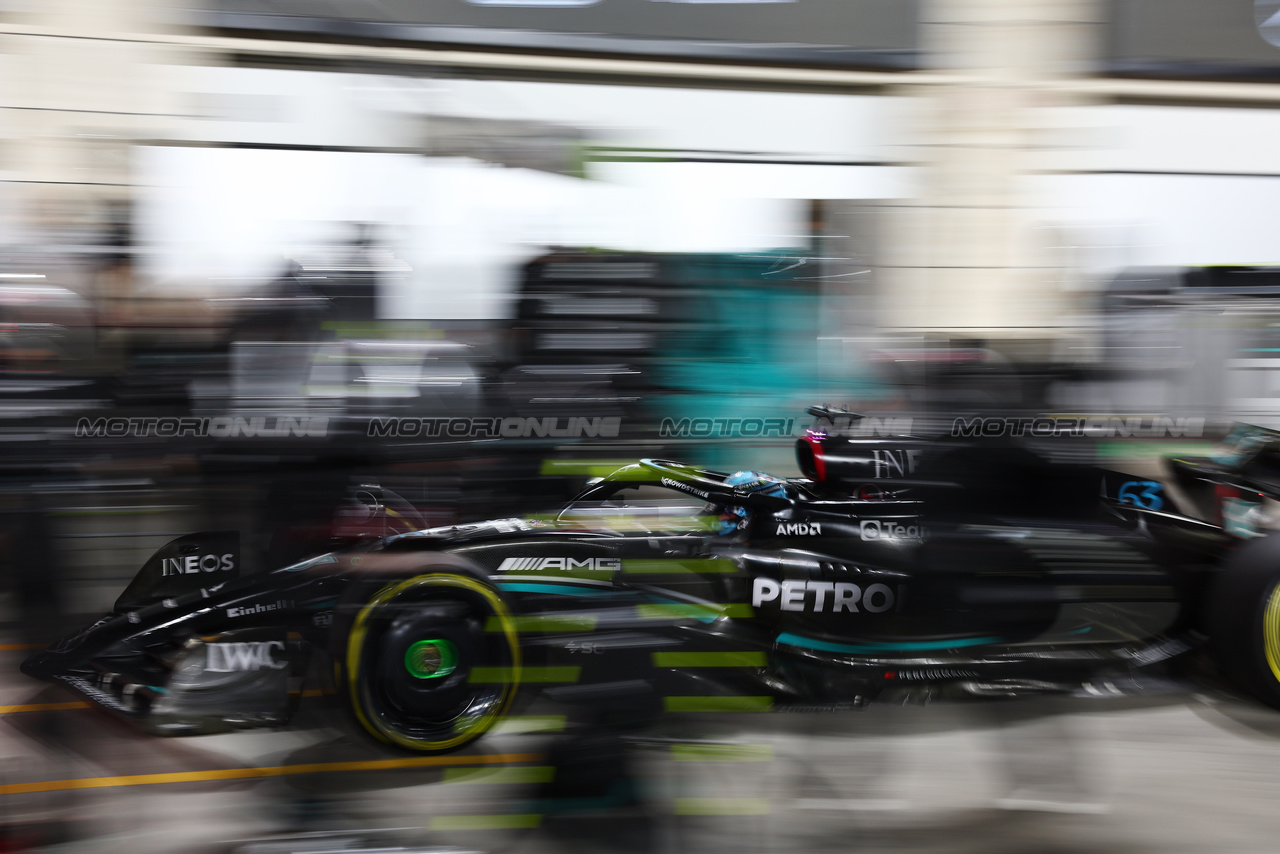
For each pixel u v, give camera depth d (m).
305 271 1.70
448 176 1.72
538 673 1.96
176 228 1.68
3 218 1.62
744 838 1.80
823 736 2.12
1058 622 2.40
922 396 1.95
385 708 1.94
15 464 1.61
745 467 1.79
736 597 2.23
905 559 2.28
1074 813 1.97
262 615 1.99
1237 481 2.53
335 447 1.73
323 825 1.76
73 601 1.67
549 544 2.06
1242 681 2.50
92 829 1.71
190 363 1.66
